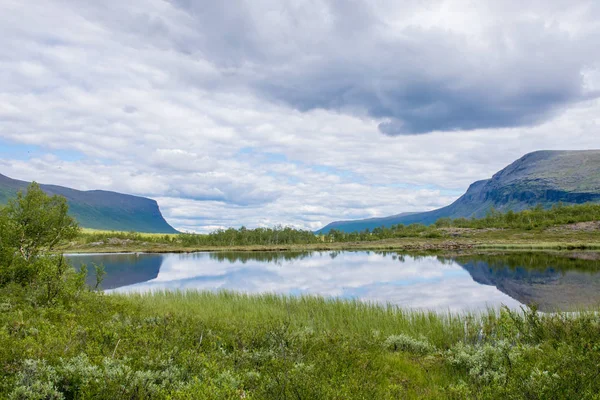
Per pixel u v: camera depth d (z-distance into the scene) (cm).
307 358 945
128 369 684
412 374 1005
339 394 679
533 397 683
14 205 2502
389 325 1702
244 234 17012
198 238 16462
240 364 901
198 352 957
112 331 1026
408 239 14650
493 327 1608
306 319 1856
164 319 1292
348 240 17012
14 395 593
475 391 774
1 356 733
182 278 5009
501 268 4922
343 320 1827
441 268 5322
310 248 12888
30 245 2484
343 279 4516
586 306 2334
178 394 612
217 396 611
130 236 17312
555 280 3669
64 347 841
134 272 5859
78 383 675
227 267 6600
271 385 698
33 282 1786
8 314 1194
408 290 3469
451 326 1667
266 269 6119
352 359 990
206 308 2131
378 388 804
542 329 1320
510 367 859
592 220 13775
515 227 14650
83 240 15000
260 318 1786
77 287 1770
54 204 2691
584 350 959
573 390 681
